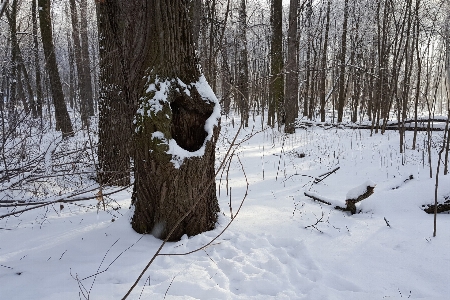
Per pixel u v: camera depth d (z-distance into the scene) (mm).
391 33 12188
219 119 3375
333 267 2793
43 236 3322
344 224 3688
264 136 12820
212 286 2398
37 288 2320
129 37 3281
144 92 3105
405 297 2334
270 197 4953
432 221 3553
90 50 22234
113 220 3670
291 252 3088
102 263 2732
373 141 9867
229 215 3941
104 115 5223
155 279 2484
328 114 23359
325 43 16891
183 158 3109
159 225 3248
